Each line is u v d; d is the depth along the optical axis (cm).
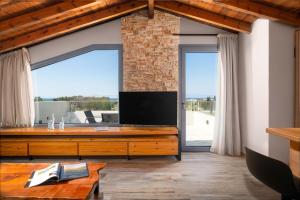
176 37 509
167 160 454
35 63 512
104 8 445
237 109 495
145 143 453
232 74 499
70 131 453
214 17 453
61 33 470
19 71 487
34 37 442
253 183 341
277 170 171
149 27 506
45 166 257
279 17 369
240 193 308
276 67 388
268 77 389
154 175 373
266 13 367
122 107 493
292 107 389
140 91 492
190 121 534
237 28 454
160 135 466
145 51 507
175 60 508
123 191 314
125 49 508
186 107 530
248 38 461
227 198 294
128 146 454
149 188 324
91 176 224
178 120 520
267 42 391
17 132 450
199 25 516
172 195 302
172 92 481
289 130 236
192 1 427
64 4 361
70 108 538
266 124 397
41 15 361
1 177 224
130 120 490
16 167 254
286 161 386
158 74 507
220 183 341
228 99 496
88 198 187
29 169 247
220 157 475
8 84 487
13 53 488
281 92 389
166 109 482
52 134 453
